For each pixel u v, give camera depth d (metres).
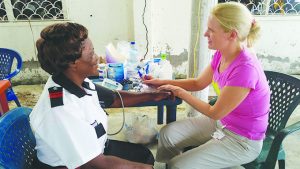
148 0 2.97
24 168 0.96
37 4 3.08
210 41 1.25
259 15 3.24
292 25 3.25
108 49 1.79
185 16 3.12
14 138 0.94
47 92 0.91
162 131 1.53
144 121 2.04
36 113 0.89
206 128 1.50
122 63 1.67
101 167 0.93
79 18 3.13
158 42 3.27
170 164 1.32
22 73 3.32
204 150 1.29
